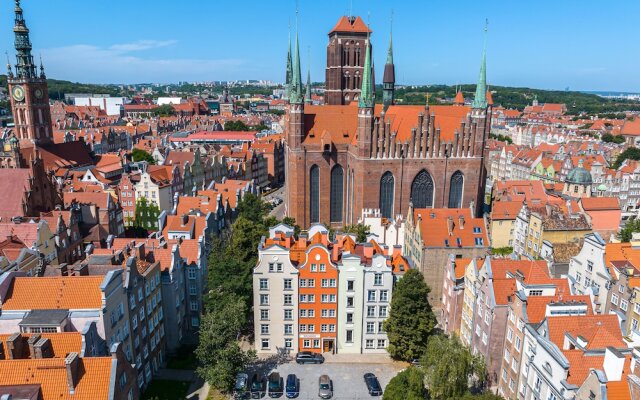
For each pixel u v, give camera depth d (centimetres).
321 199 13562
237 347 6844
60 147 18162
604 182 17625
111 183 16800
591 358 5034
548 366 5278
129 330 6431
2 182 10394
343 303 7906
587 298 6384
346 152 13362
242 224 10081
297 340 8075
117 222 11831
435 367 5938
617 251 7650
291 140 13150
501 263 7212
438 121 13138
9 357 4941
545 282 6669
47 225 8438
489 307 6638
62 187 14138
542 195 13925
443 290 8769
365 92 11800
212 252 9194
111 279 5912
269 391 6981
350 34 16112
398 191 12450
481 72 12038
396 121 13800
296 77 12775
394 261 8519
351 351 8175
